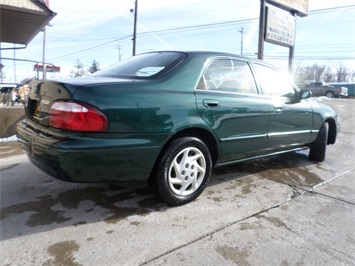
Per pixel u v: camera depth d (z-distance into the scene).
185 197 2.81
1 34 10.09
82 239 2.21
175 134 2.64
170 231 2.36
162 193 2.66
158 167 2.59
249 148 3.31
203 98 2.79
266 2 9.97
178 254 2.07
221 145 3.00
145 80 2.62
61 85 2.29
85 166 2.19
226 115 2.96
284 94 3.86
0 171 3.66
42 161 2.30
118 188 3.18
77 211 2.65
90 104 2.19
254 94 3.39
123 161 2.33
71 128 2.17
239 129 3.13
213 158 3.09
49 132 2.31
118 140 2.28
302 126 4.04
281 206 2.91
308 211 2.81
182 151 2.71
